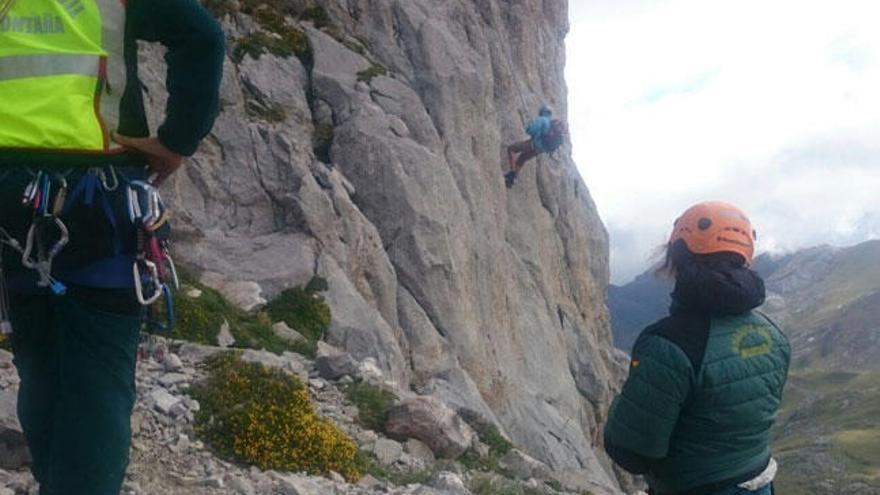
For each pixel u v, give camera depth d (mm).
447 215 21656
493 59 28531
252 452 9664
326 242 18484
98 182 3619
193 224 17203
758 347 4293
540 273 27875
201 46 3691
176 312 13688
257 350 13914
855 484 177375
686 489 4293
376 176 20797
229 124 19062
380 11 24484
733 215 4375
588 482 13594
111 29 3725
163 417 9859
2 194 3549
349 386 12688
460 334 20750
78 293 3633
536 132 27344
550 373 26172
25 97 3547
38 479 3842
